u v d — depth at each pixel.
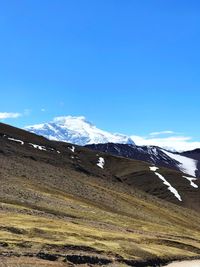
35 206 97.12
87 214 103.81
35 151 188.25
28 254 60.28
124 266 66.75
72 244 69.31
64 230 77.50
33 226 75.44
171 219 150.62
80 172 184.25
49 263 58.34
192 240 106.44
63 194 125.50
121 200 149.75
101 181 180.00
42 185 129.62
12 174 131.88
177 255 81.19
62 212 98.06
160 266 73.31
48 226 78.19
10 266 52.50
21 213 86.19
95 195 140.38
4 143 178.75
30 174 141.25
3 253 58.28
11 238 65.75
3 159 150.88
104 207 128.00
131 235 88.75
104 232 84.75
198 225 160.00
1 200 94.38
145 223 118.44
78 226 85.00
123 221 110.00
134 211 137.00
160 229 113.94
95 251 69.62
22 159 162.75
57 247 66.81
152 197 190.62
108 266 64.81
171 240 92.38
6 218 78.19
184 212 180.88
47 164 171.00
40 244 65.94
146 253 75.94
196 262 79.44
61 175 157.25
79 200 125.25
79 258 63.91
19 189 109.06
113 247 74.00
